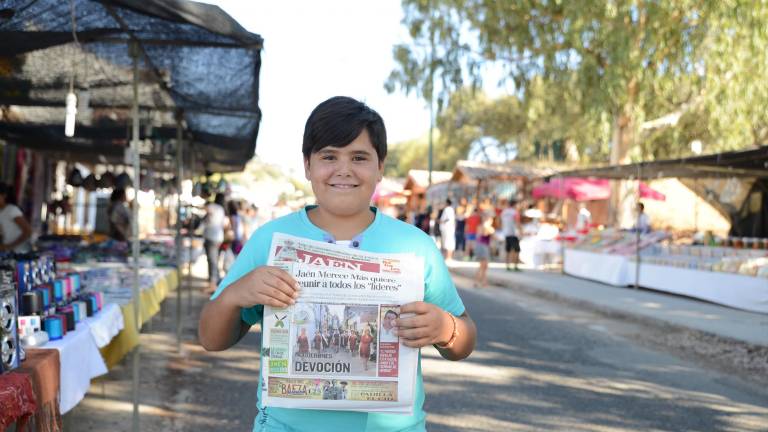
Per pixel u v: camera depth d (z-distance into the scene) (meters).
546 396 6.00
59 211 14.34
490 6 18.66
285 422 1.84
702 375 6.97
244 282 1.79
